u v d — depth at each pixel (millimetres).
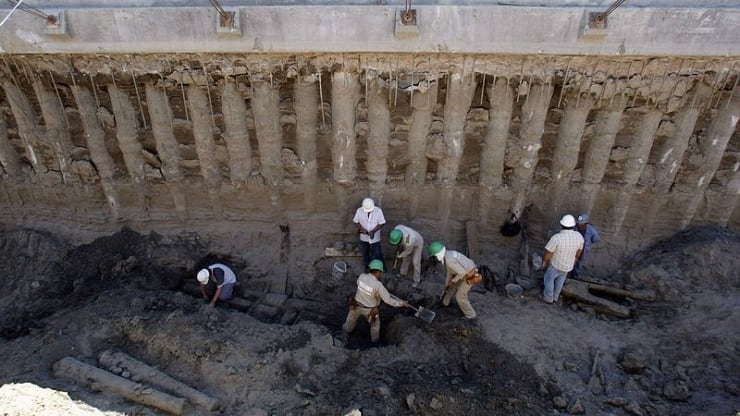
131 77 6605
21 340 6258
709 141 6789
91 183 7590
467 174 7352
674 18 5766
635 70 6273
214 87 6680
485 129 6934
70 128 7203
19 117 7070
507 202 7406
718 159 6891
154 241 7797
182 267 7625
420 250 7062
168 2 6023
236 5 6055
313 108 6805
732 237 7336
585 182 7191
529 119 6707
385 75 6449
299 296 7527
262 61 6402
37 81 6711
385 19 5906
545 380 5879
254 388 5676
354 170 7281
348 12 5879
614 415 5473
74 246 7797
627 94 6445
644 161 6992
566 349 6277
